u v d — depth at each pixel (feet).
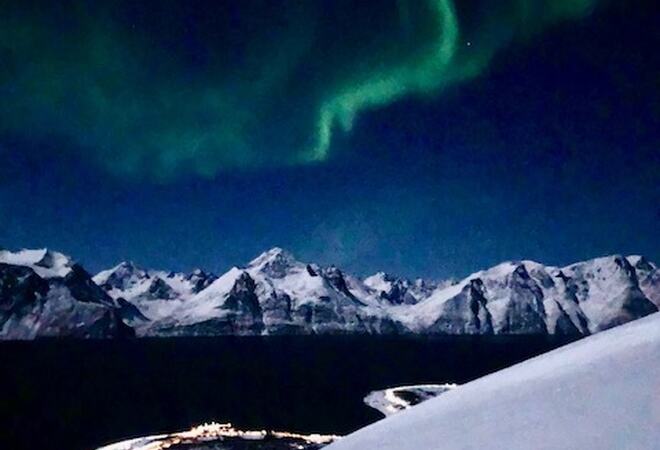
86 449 158.81
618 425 8.55
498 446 9.57
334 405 224.33
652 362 11.24
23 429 185.88
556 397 11.30
